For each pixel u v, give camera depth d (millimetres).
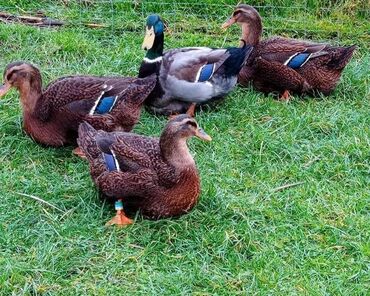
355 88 2562
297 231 1859
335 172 2104
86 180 2027
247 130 2289
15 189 1999
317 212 1936
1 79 2498
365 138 2230
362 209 1950
